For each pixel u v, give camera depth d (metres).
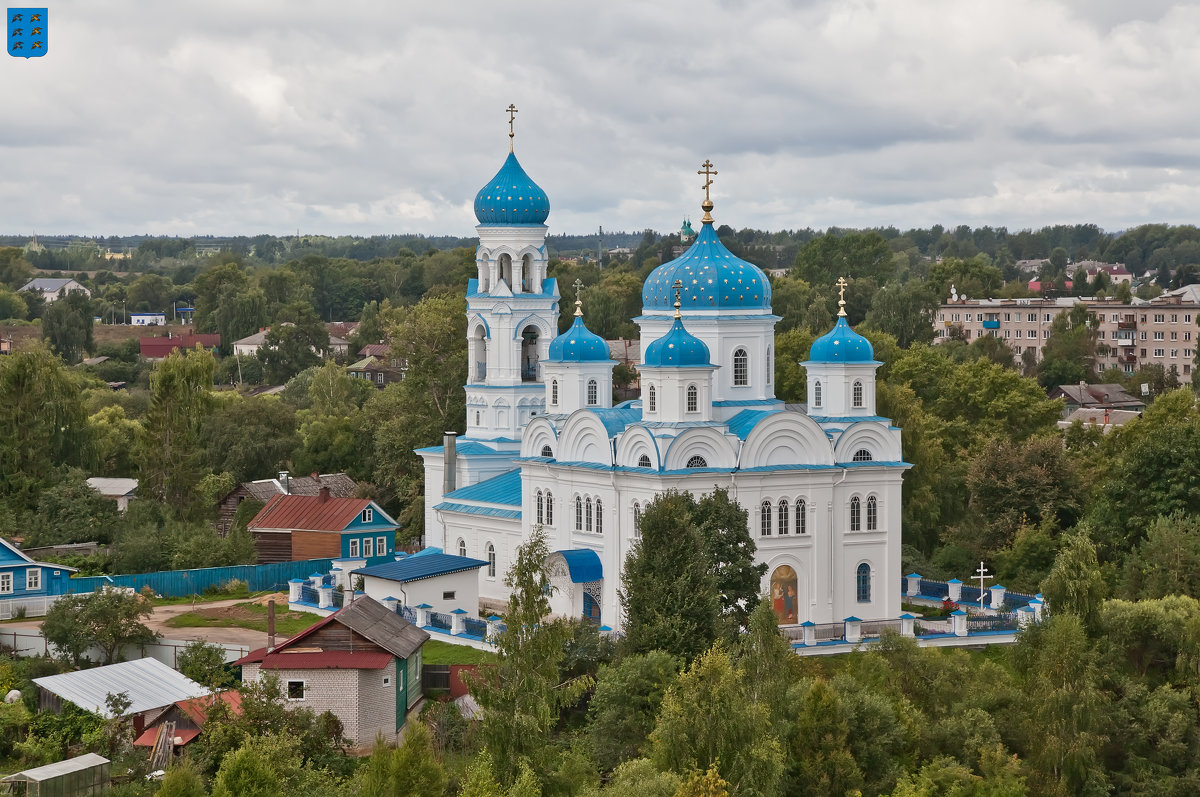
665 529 94.06
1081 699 87.25
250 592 125.00
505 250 131.25
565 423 111.88
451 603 111.00
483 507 121.75
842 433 109.56
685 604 91.19
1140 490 123.19
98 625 100.94
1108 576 113.25
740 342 112.88
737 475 105.31
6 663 97.31
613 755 82.44
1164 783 87.38
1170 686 93.75
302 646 88.00
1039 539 122.88
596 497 109.12
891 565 110.75
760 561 106.50
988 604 115.62
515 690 72.81
